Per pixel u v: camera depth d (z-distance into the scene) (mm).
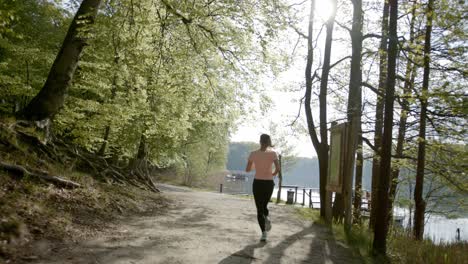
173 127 18562
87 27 10906
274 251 6355
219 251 5965
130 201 10180
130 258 5031
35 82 14625
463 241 13391
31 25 16516
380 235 6863
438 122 12836
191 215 10125
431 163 14836
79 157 11828
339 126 9891
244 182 74750
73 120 13930
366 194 23094
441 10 9094
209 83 16141
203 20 13320
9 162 7441
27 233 5117
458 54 10883
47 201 6844
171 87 15711
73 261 4578
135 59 14133
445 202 18188
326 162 12523
